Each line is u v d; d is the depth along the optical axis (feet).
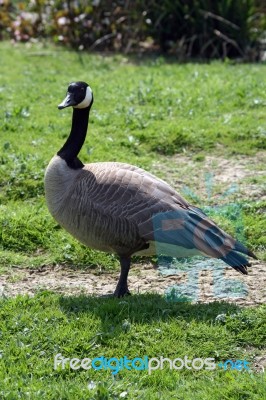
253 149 56.18
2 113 62.44
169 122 60.23
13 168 50.62
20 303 35.76
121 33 89.71
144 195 35.58
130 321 34.35
